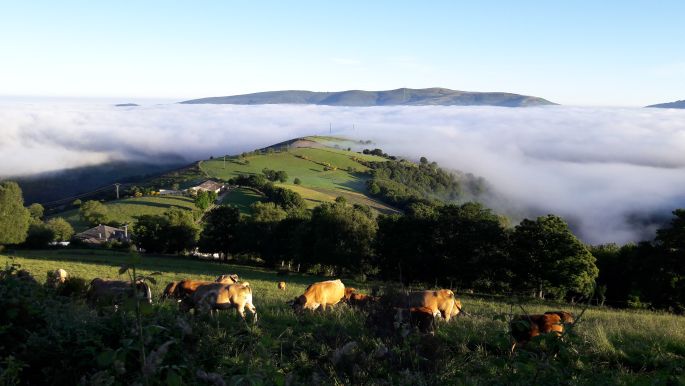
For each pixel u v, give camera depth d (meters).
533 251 45.75
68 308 8.20
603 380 9.01
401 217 56.81
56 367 6.09
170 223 83.81
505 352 10.41
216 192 135.25
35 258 54.62
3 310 6.84
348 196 149.25
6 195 72.56
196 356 6.38
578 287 44.41
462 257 51.12
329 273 68.81
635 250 45.62
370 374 9.49
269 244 73.62
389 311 12.12
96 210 115.06
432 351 10.02
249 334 10.50
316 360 10.41
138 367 5.77
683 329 13.58
